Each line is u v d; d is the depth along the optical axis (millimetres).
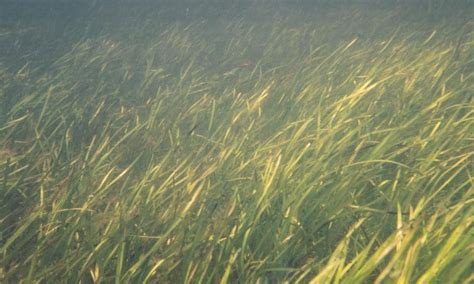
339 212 2846
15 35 10633
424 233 2148
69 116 5746
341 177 3135
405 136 3805
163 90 7055
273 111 5230
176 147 4172
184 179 3486
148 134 4918
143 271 2633
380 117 4539
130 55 8719
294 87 5738
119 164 4496
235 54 8664
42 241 2859
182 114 5707
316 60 7480
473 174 3395
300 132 3598
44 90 6703
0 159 4152
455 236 2000
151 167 4145
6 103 6172
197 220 2945
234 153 3920
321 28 10094
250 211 2812
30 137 5168
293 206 2889
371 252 2717
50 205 3555
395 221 2863
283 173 3148
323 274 2041
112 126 5492
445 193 3287
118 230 2910
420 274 2184
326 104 4930
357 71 5703
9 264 2973
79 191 3666
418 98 4539
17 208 3590
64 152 4672
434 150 3262
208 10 13203
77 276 2656
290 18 11523
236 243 2768
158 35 10266
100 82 7168
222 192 3410
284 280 2627
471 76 5531
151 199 3281
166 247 2912
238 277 2615
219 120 5371
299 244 2809
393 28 9695
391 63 5969
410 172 3258
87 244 2875
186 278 2484
